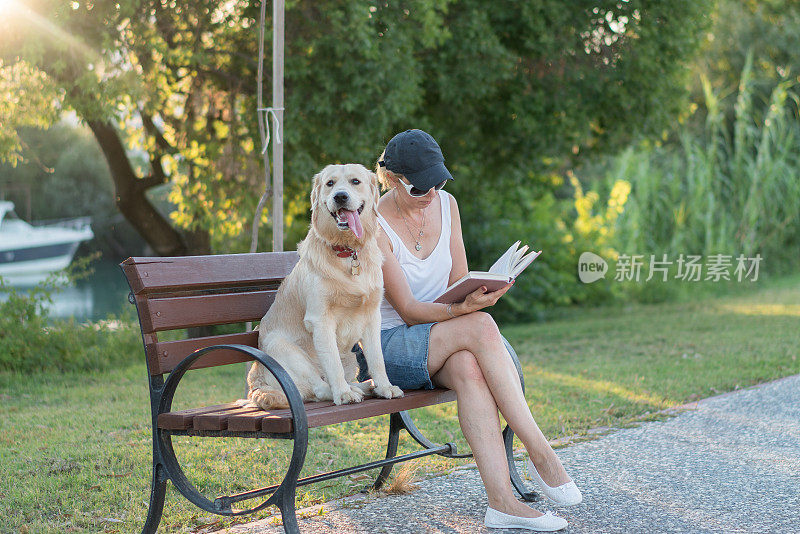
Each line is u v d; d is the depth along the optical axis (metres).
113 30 7.56
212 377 7.32
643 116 10.99
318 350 2.98
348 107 8.10
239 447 4.42
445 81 9.58
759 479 3.65
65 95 7.78
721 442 4.38
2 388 6.75
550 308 12.55
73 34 7.31
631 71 10.36
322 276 3.00
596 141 12.05
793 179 15.64
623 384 6.21
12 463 4.14
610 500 3.36
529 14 9.67
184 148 9.45
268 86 8.44
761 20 19.88
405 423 3.63
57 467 4.04
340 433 4.81
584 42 10.48
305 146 8.76
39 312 9.16
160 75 8.35
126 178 10.47
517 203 13.06
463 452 4.29
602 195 15.70
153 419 2.81
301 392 3.06
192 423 2.69
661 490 3.50
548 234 12.90
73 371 7.71
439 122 10.84
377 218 3.17
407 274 3.46
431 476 3.78
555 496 2.99
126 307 9.44
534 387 6.15
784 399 5.49
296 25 8.24
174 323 2.94
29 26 7.11
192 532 3.08
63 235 28.75
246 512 2.61
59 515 3.31
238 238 11.20
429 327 3.17
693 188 14.84
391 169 3.32
